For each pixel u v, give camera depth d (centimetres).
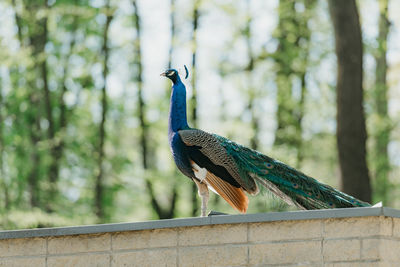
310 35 2141
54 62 2233
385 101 2252
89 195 2181
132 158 2339
